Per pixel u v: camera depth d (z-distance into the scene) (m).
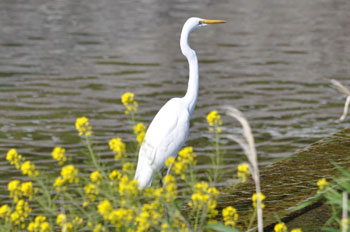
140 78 19.94
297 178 8.09
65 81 19.36
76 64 22.17
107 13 37.28
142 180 7.73
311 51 25.00
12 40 27.20
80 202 8.27
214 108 16.22
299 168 8.54
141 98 17.23
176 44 26.86
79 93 17.78
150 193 5.18
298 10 39.16
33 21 33.25
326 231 6.04
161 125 8.16
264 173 8.51
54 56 23.72
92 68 21.48
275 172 8.48
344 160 8.73
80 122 5.42
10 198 9.57
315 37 28.56
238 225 6.57
